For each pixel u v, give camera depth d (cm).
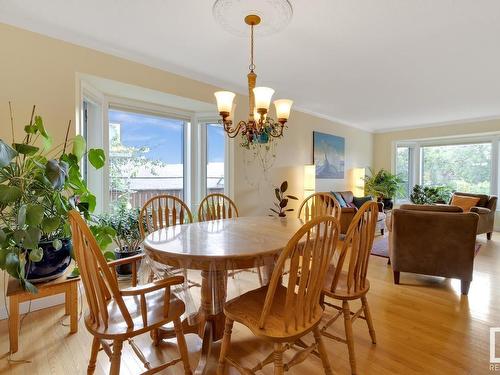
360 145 621
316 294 126
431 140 619
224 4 175
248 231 178
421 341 177
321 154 509
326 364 130
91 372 137
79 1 185
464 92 373
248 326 121
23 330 187
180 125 380
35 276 177
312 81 334
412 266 263
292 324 120
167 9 193
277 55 264
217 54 263
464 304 228
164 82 294
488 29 214
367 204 149
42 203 170
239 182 378
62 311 213
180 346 133
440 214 250
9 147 151
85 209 193
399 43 238
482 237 473
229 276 237
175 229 185
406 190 654
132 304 141
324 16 198
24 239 152
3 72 203
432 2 181
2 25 201
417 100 412
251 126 195
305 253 116
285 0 170
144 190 351
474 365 155
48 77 221
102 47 247
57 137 226
